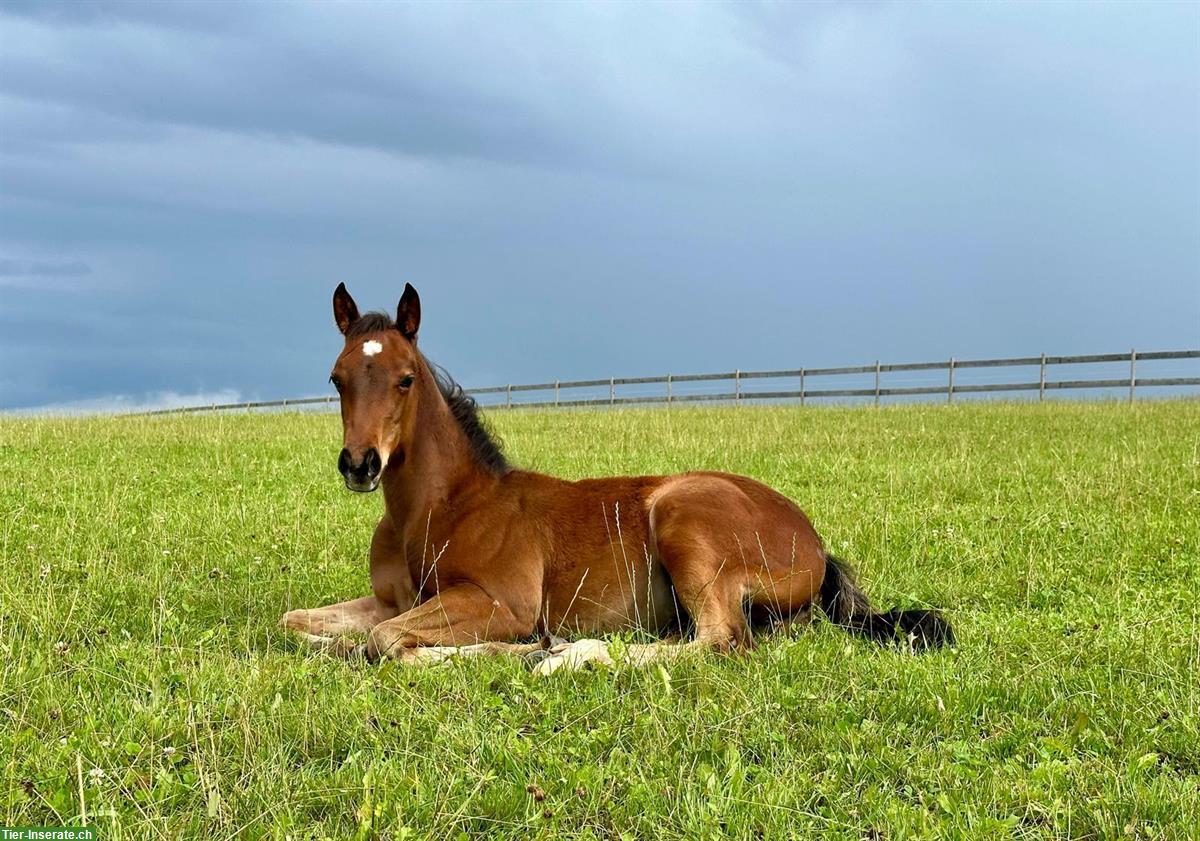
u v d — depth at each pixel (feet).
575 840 11.56
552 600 20.70
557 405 126.52
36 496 37.78
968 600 24.44
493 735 13.97
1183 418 66.03
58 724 14.39
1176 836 11.75
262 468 48.52
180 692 15.56
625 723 14.74
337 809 12.10
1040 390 98.99
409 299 20.35
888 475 42.37
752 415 82.38
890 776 13.38
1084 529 30.78
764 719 14.78
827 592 21.88
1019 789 12.67
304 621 20.67
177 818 11.55
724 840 11.47
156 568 25.63
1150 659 18.24
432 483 20.33
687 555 19.76
